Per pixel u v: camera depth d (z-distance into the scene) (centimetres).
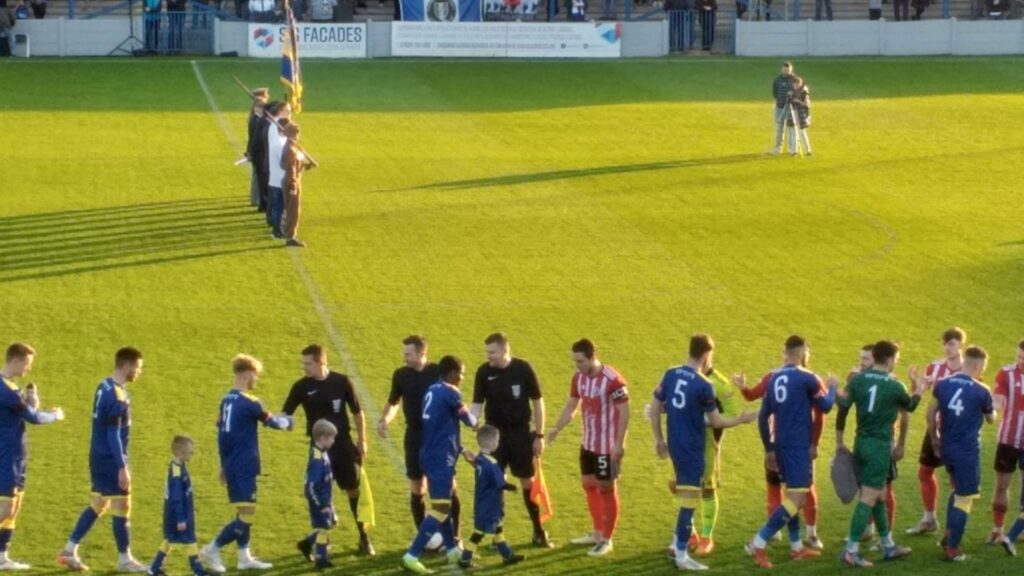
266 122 3994
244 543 2075
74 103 5681
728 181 4628
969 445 2088
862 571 2066
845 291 3509
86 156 4822
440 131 5344
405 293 3459
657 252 3838
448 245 3875
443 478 2081
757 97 6022
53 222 3988
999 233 4038
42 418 2091
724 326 3247
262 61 6638
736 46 7000
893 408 2075
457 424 2103
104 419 2052
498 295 3456
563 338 3156
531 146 5116
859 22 7012
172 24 6794
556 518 2277
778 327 3241
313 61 6650
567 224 4103
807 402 2083
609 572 2075
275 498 2322
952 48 7031
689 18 7019
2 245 3747
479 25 6800
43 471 2406
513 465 2169
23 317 3212
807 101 4988
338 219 4112
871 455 2067
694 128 5434
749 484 2408
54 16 7200
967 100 5959
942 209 4300
